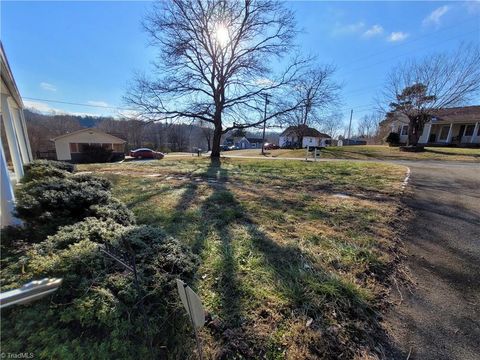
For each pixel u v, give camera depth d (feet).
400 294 7.07
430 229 11.24
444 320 6.17
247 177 24.90
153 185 20.63
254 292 6.70
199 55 45.50
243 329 5.59
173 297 5.87
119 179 23.82
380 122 90.33
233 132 59.47
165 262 6.81
